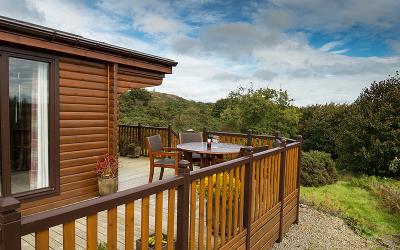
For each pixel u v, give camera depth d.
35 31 3.43
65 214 1.32
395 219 5.99
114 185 4.60
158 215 1.94
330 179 8.51
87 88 4.43
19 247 1.15
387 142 9.92
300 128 15.61
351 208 6.49
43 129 3.93
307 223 5.35
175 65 5.87
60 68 4.04
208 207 2.60
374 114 10.61
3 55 3.40
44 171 3.97
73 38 3.84
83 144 4.42
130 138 9.08
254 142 6.81
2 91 3.42
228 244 2.84
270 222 3.90
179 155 5.99
